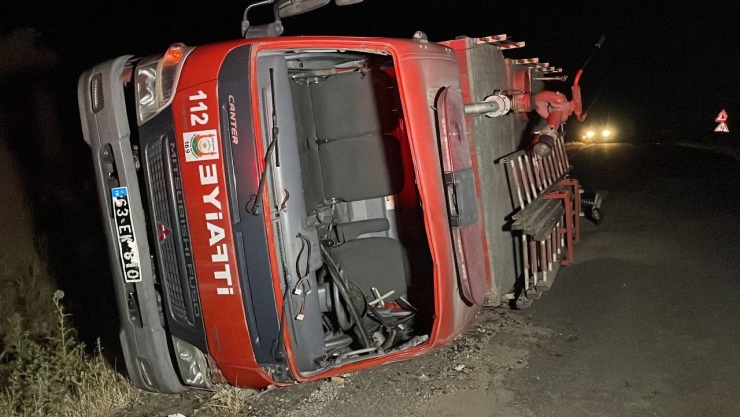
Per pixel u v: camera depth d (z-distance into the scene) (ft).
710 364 15.06
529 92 24.90
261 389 14.83
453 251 13.69
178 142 11.89
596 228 30.25
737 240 26.20
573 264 24.31
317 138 15.66
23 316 19.94
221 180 11.68
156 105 12.10
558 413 13.20
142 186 13.07
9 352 16.81
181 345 12.99
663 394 13.78
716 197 36.19
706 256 24.11
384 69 15.66
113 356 17.76
